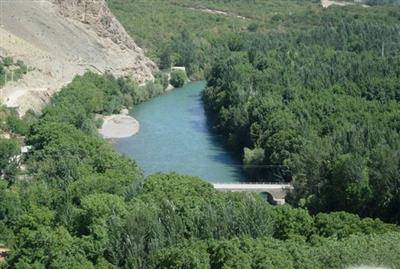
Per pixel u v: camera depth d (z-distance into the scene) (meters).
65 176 152.25
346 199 144.25
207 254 102.12
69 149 169.25
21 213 131.50
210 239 108.81
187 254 101.06
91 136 195.88
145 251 110.81
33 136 184.25
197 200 126.50
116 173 149.50
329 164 154.75
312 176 156.00
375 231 112.56
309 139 186.25
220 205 120.81
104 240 111.88
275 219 119.44
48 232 115.62
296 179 159.88
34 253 111.19
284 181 182.00
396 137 174.38
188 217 117.12
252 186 173.50
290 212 119.50
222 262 99.69
